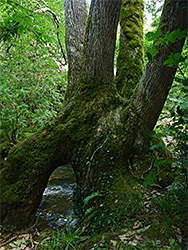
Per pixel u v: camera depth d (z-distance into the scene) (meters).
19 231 2.58
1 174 2.96
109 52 3.14
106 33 3.02
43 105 4.68
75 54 4.06
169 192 2.40
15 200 2.71
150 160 2.95
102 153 2.87
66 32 4.20
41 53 4.40
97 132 3.02
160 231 1.84
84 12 4.25
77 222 2.79
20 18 3.18
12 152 3.09
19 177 2.87
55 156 3.03
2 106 3.70
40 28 3.71
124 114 3.12
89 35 3.14
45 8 4.19
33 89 4.55
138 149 2.97
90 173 2.83
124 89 3.98
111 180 2.68
